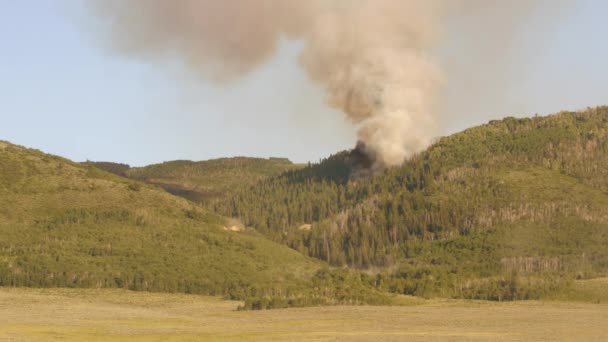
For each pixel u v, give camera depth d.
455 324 141.88
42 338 108.69
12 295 180.62
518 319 151.62
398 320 149.50
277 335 119.88
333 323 143.00
